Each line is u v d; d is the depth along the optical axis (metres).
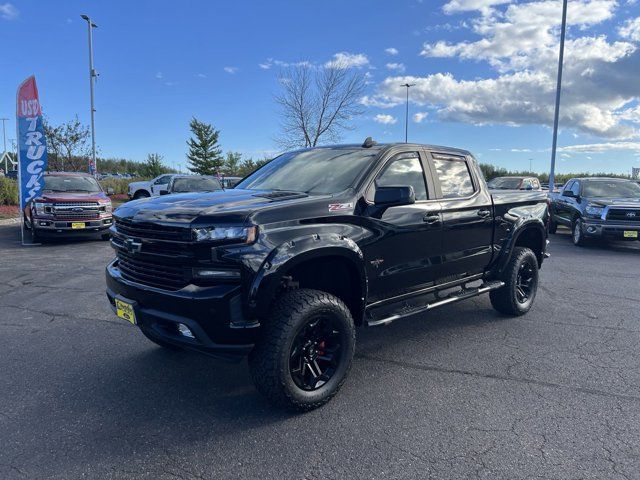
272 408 3.49
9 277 7.79
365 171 4.00
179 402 3.58
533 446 2.99
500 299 5.60
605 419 3.32
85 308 5.99
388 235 3.97
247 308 3.09
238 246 3.09
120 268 3.78
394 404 3.55
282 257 3.15
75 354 4.50
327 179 4.06
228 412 3.43
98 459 2.85
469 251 4.92
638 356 4.49
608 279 7.96
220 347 3.14
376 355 4.52
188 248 3.12
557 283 7.64
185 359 4.39
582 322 5.55
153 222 3.26
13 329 5.19
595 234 11.53
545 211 6.00
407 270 4.23
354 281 3.75
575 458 2.86
